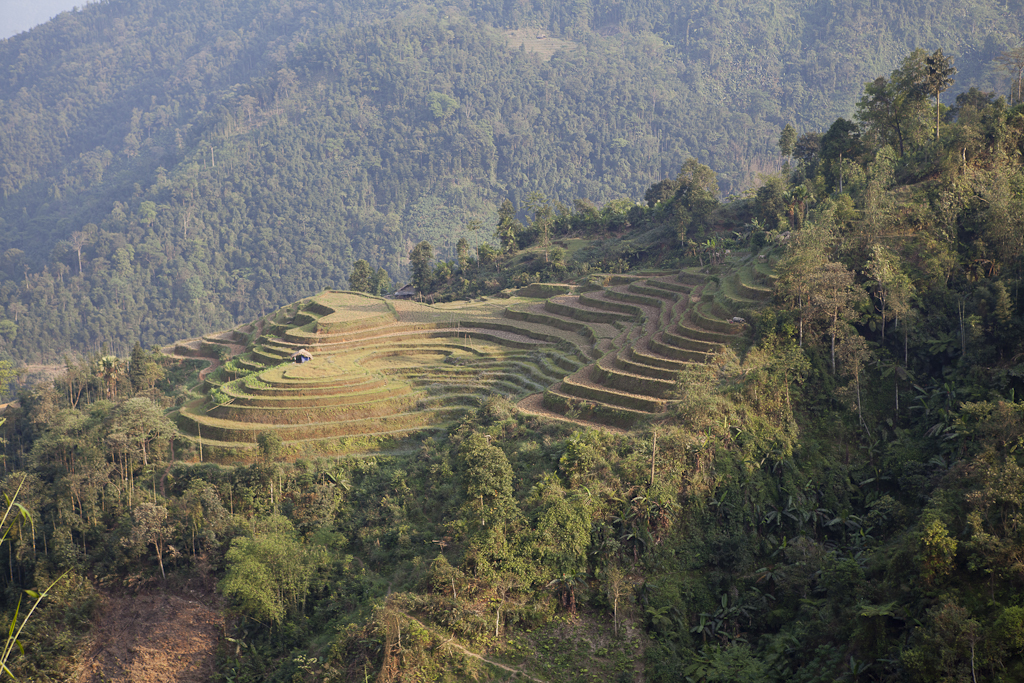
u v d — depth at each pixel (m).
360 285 159.50
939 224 77.44
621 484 60.62
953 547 46.03
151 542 63.03
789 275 74.62
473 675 50.59
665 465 61.53
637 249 137.75
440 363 95.19
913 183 89.12
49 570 62.41
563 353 90.69
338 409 81.38
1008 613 41.44
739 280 88.81
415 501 67.88
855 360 67.69
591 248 146.12
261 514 68.00
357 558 64.62
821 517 60.88
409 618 52.72
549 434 70.19
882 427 66.06
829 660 48.16
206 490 66.38
